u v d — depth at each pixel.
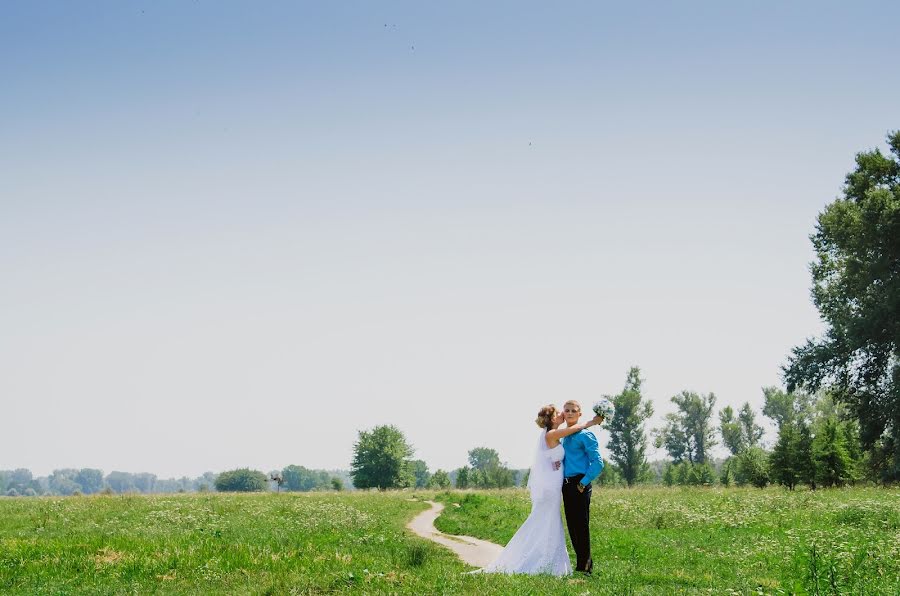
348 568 11.17
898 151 53.72
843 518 17.89
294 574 10.62
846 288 53.72
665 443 123.31
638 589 9.44
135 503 29.88
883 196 49.34
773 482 47.00
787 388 56.59
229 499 34.50
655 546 15.25
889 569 10.61
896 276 49.53
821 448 44.41
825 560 11.05
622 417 94.00
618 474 94.50
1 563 11.84
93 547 13.36
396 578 10.33
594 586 9.62
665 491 42.75
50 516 22.69
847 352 53.34
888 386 52.28
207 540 14.91
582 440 11.38
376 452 97.94
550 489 11.39
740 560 12.48
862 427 54.31
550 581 9.90
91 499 33.28
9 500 33.22
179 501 31.78
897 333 48.81
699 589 9.58
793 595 8.94
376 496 43.69
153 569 11.29
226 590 9.79
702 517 20.05
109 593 9.65
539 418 11.70
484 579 9.94
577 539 11.28
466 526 22.56
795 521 18.33
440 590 9.22
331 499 36.16
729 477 78.81
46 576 10.88
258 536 16.23
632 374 94.75
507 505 29.72
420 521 25.64
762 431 117.25
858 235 50.53
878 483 50.31
